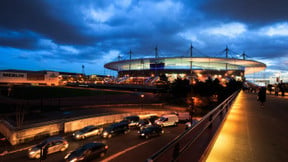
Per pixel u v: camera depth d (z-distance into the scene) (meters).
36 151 12.45
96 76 172.62
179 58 96.31
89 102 41.69
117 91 76.62
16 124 20.84
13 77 105.31
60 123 18.94
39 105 35.22
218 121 5.56
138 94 58.56
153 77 101.94
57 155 13.05
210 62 101.94
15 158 12.61
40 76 118.81
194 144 3.29
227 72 95.69
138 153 13.27
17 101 40.56
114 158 12.41
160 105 39.72
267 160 3.34
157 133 17.69
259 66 104.75
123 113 26.47
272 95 25.22
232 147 4.02
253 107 11.09
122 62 114.69
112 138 16.97
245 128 5.71
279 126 5.97
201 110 34.59
